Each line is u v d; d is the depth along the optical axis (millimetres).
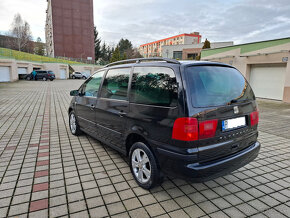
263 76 13430
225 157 2506
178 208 2475
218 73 2695
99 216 2320
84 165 3568
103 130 3754
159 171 2641
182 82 2332
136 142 2918
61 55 57344
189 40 93062
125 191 2811
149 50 117938
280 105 10984
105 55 76562
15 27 67875
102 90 3857
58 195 2695
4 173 3254
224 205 2553
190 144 2219
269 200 2676
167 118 2398
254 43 13430
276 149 4480
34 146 4438
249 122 2832
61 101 11172
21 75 31312
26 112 8125
